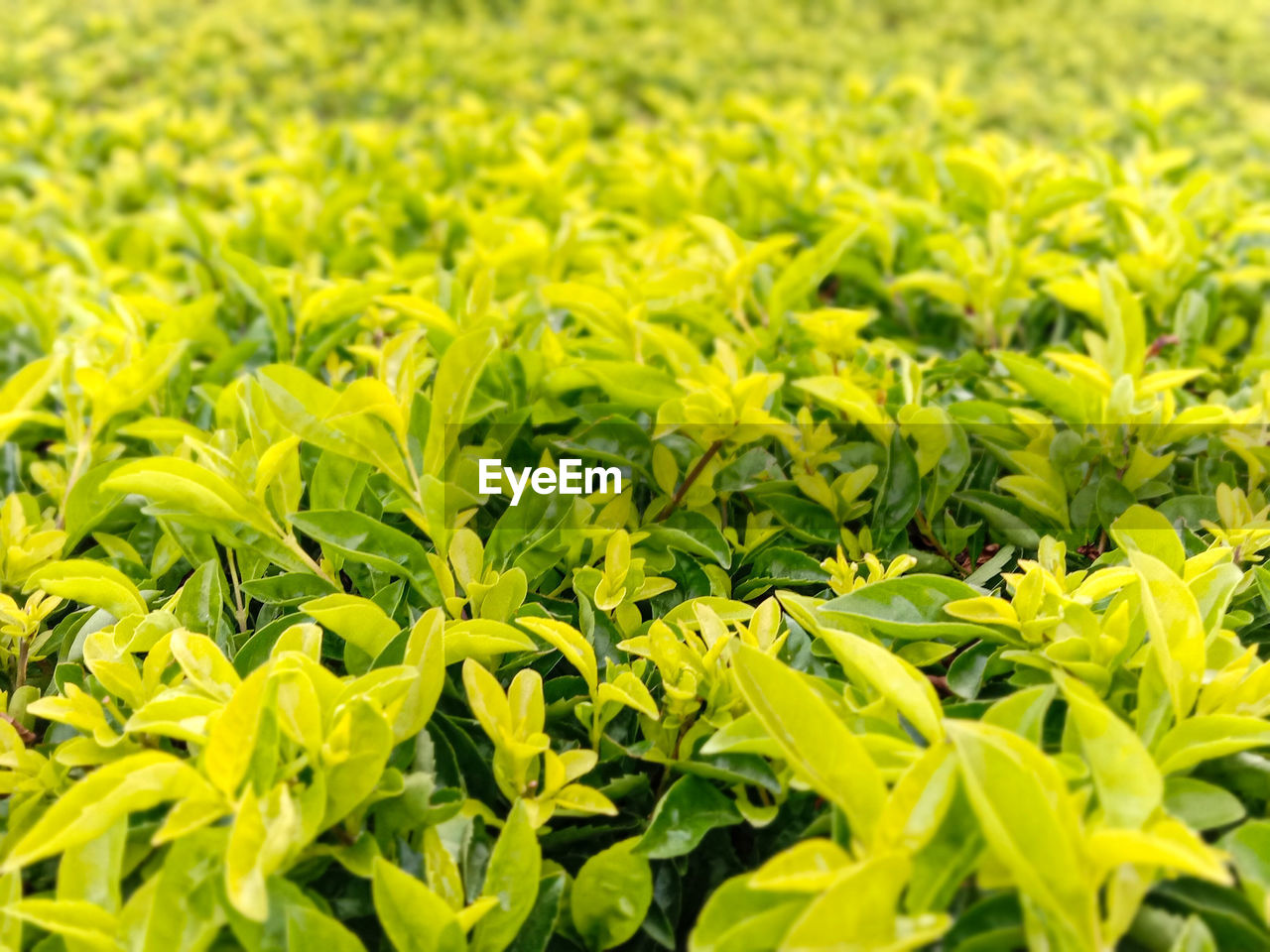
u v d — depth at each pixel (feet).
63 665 1.24
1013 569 1.46
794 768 0.93
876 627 1.15
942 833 0.87
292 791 0.95
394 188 2.87
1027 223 2.35
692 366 1.60
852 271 2.28
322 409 1.24
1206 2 7.40
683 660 1.13
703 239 2.59
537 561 1.34
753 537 1.45
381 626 1.14
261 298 1.93
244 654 1.20
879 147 3.46
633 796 1.15
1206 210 2.48
